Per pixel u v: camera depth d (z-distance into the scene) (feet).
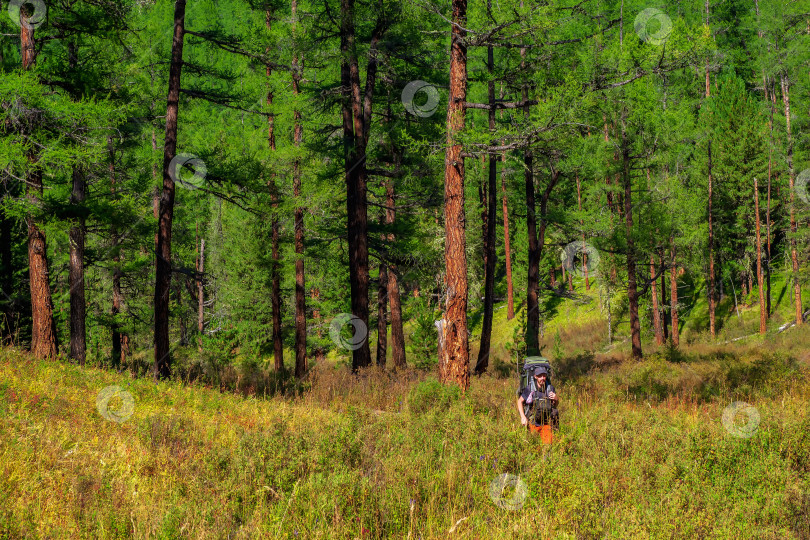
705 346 95.96
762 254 120.16
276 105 57.93
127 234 58.85
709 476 17.84
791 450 19.66
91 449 20.06
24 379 28.63
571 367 71.67
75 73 44.47
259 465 17.60
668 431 22.00
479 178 67.77
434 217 70.13
